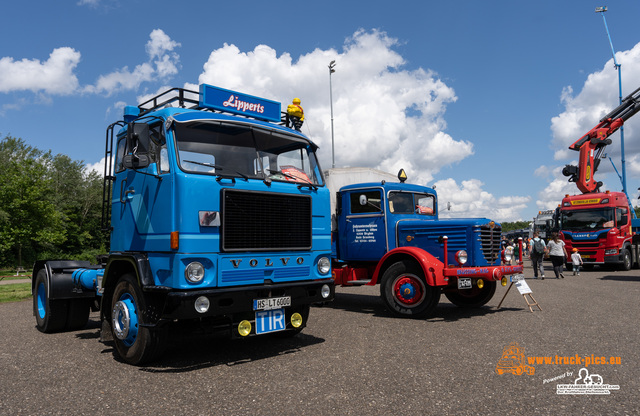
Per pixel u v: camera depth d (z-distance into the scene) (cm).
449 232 848
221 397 394
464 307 930
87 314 741
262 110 632
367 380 434
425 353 537
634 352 528
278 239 543
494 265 846
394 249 836
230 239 499
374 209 933
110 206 618
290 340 625
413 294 802
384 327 713
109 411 365
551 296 1052
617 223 1942
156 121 534
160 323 471
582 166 2089
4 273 3128
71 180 5341
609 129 2109
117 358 544
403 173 990
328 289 582
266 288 517
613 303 927
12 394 411
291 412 355
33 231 3741
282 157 584
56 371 486
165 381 445
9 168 4094
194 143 512
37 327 767
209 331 524
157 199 505
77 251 5062
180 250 468
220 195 500
